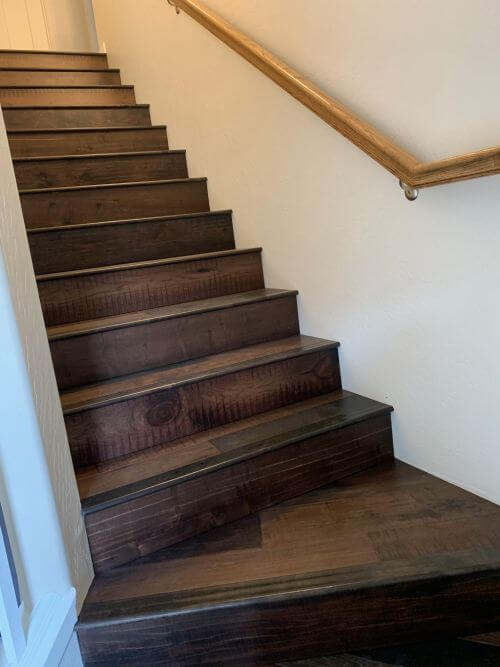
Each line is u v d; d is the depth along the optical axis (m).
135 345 1.57
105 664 1.07
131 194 2.17
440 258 1.28
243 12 1.78
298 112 1.64
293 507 1.37
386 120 1.33
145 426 1.42
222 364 1.58
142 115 2.79
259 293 1.88
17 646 0.91
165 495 1.24
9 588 0.90
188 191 2.28
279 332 1.83
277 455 1.38
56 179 2.22
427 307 1.35
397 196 1.35
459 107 1.14
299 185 1.71
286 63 1.63
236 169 2.06
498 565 1.07
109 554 1.19
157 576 1.15
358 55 1.36
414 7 1.19
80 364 1.50
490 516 1.24
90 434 1.36
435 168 1.10
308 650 1.09
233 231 2.17
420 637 1.10
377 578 1.07
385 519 1.26
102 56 3.33
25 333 0.99
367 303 1.54
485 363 1.23
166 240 2.03
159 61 2.53
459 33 1.10
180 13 2.21
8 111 2.50
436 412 1.39
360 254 1.52
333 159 1.54
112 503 1.18
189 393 1.47
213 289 1.92
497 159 0.98
